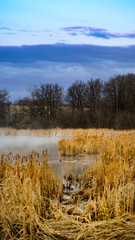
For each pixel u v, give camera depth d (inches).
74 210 169.2
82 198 205.3
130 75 2015.3
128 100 1914.4
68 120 1541.6
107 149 335.9
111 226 145.2
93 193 205.6
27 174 207.0
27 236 138.0
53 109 1695.4
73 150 451.5
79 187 235.3
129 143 413.4
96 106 1739.7
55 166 339.9
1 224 143.9
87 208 169.5
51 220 155.3
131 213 165.5
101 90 1955.0
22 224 144.7
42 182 208.7
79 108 2026.3
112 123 1478.8
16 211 156.4
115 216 162.9
